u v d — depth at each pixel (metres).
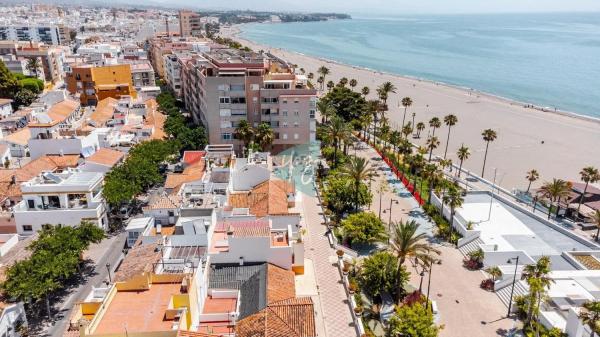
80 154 109.00
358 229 82.69
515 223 93.44
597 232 92.31
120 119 138.25
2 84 172.50
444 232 89.56
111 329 43.31
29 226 81.88
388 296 70.00
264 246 65.06
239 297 58.00
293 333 50.84
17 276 58.59
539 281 60.78
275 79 137.12
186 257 59.53
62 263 62.38
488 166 133.50
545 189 98.19
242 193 87.62
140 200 101.69
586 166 134.25
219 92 126.31
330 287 69.81
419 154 121.06
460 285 73.94
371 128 169.88
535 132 168.25
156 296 48.84
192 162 107.75
